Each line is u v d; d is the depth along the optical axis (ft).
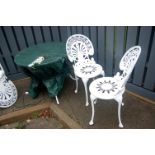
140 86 9.98
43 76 9.64
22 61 9.56
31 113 10.18
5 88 10.16
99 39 10.74
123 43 9.51
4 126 9.83
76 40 9.95
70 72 11.35
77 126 8.88
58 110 9.92
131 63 7.47
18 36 11.76
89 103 10.12
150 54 8.64
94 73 9.13
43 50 10.61
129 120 8.84
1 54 11.93
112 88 7.93
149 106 9.45
